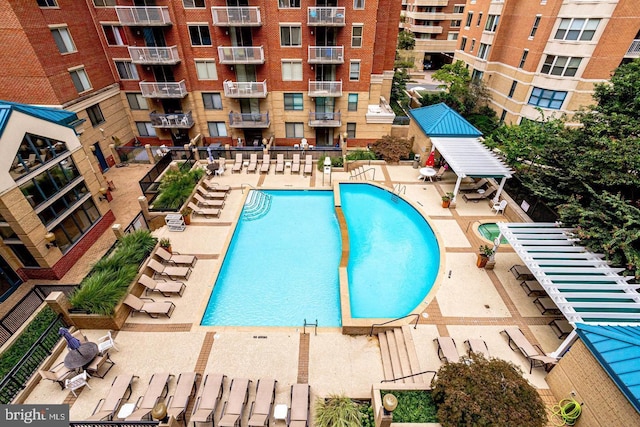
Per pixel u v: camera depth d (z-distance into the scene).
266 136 30.39
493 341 12.34
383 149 26.00
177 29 24.97
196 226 19.02
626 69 15.58
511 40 30.83
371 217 20.47
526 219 18.19
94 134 25.00
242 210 20.53
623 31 23.53
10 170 13.39
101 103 25.67
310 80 27.31
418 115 25.91
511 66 30.98
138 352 12.07
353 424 9.46
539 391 10.55
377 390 10.16
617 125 14.54
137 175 25.50
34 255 14.66
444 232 18.28
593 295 11.40
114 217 20.06
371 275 16.02
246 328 13.13
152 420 9.30
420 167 25.03
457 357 11.40
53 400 10.52
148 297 14.40
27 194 14.16
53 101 21.53
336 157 25.75
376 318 13.08
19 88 21.08
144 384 11.01
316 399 10.59
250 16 23.95
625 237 11.95
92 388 10.90
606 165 13.61
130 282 13.95
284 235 18.88
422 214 19.78
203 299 14.38
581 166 14.26
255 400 10.13
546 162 17.03
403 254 17.44
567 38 25.64
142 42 25.80
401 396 10.02
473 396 8.55
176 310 13.84
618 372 8.10
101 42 25.44
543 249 13.59
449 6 56.47
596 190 14.80
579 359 9.52
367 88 27.83
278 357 11.98
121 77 27.31
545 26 26.41
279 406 9.93
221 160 24.97
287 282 15.66
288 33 25.20
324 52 25.33
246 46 25.77
